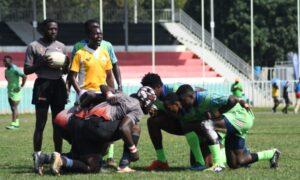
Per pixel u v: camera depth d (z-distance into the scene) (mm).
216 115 38750
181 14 180750
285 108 126875
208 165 39719
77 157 37094
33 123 95188
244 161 39125
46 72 41000
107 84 41250
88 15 181000
